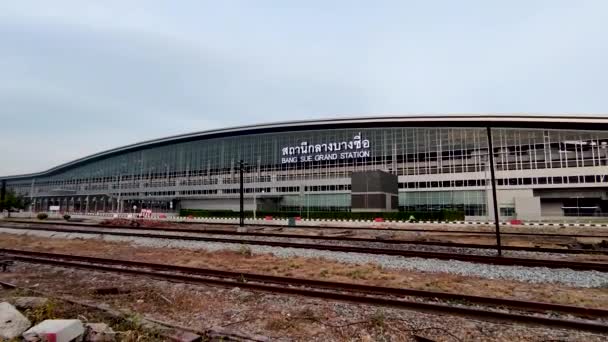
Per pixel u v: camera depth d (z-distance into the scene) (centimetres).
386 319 823
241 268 1537
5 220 6069
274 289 1075
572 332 757
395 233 3450
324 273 1398
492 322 811
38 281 1277
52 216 8088
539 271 1387
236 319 845
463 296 1005
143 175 11700
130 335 707
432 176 7562
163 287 1135
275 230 3738
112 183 12656
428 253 1722
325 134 8725
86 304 915
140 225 4472
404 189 7756
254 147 9569
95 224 4684
